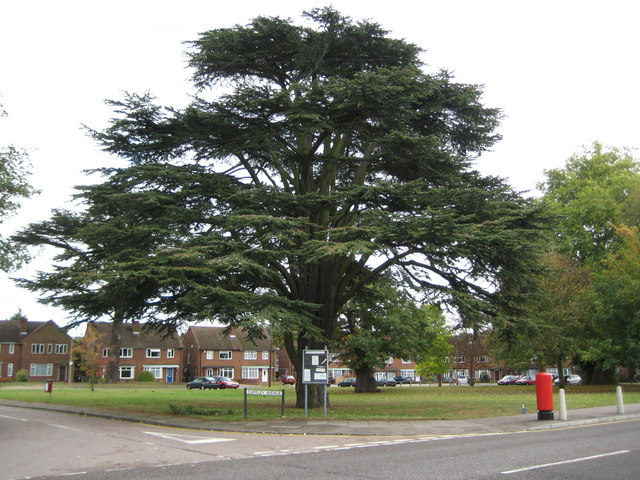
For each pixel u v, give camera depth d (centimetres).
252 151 2462
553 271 2403
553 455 1200
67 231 2258
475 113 2420
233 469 1080
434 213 1997
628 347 3894
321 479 966
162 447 1398
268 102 2180
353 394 4419
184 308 2122
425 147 2214
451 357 7394
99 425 1928
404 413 2208
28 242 2247
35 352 8056
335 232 2080
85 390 4841
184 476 1016
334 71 2480
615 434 1571
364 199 2242
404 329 4922
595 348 4091
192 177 2181
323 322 2484
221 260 1912
